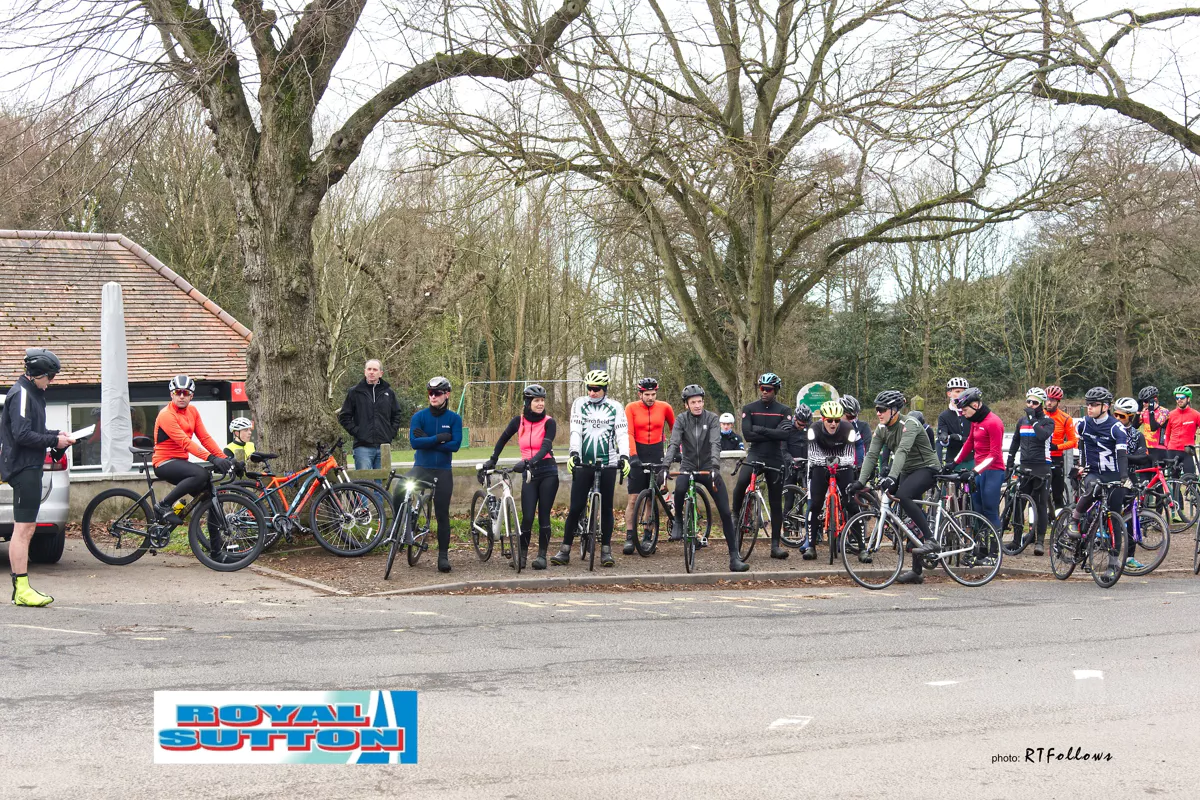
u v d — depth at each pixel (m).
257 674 6.27
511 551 10.96
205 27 11.14
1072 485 14.62
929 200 19.30
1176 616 9.08
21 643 7.04
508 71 12.45
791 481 13.67
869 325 50.88
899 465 11.04
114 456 15.06
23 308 28.59
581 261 40.88
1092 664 6.99
